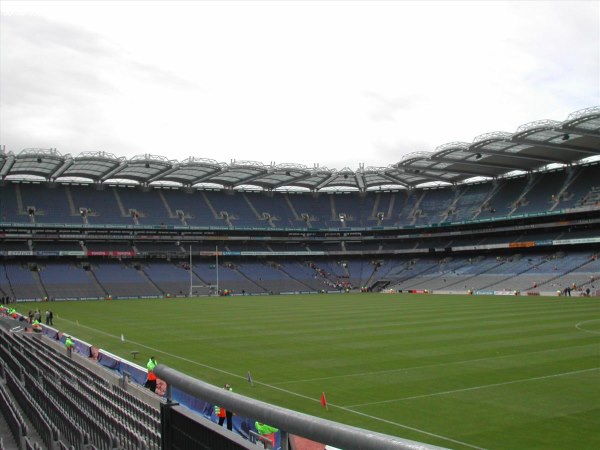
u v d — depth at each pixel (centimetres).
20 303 8888
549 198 10869
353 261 13475
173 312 6812
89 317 6306
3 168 9925
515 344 3569
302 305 7738
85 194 11988
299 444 708
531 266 10500
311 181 12400
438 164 10838
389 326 4816
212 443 512
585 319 5050
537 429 1798
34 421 1568
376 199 14000
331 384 2575
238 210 13050
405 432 1823
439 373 2720
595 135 7788
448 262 12275
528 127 7950
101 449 1310
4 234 10844
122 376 2642
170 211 12325
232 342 4047
